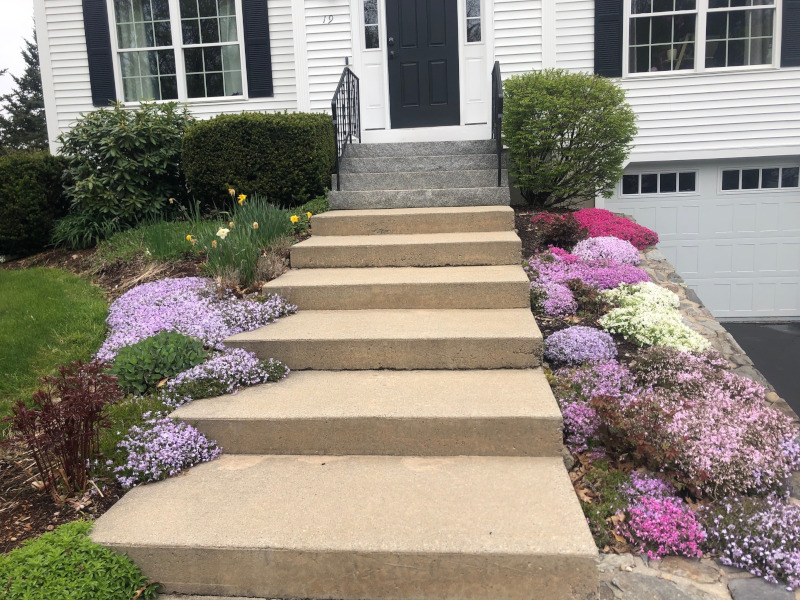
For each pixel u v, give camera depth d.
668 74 7.46
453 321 3.87
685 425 2.88
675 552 2.44
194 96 8.27
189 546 2.29
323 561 2.25
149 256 5.34
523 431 2.87
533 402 3.01
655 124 7.60
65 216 6.70
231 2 8.03
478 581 2.21
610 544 2.49
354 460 2.91
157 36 8.17
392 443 2.94
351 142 7.15
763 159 7.86
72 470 2.70
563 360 3.74
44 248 6.62
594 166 6.20
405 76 7.73
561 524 2.31
